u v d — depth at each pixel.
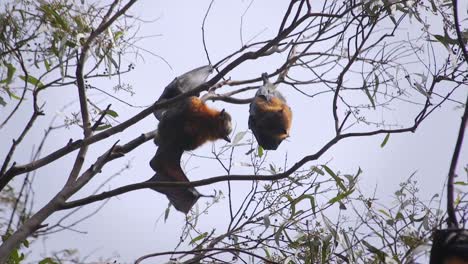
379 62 18.69
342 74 16.78
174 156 21.55
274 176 16.42
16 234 15.94
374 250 17.31
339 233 17.72
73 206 16.69
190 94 17.42
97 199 16.80
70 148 16.98
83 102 17.72
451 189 12.44
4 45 18.70
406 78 17.86
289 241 18.25
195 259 17.33
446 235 11.81
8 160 16.52
